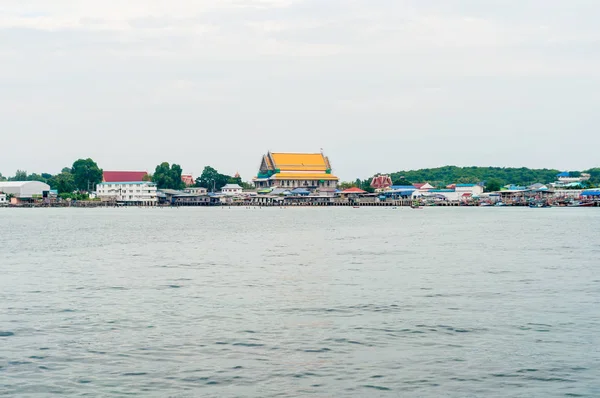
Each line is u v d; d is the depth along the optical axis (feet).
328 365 101.65
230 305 149.28
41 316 137.39
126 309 144.97
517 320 132.05
